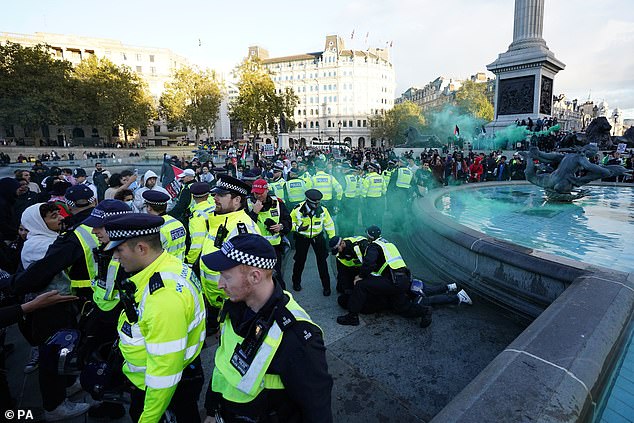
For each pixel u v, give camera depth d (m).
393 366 3.39
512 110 26.09
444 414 1.70
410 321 4.25
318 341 1.61
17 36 64.12
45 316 2.98
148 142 70.44
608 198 10.48
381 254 4.30
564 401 1.74
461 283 5.04
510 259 4.25
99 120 53.12
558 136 24.38
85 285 3.14
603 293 2.94
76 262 3.06
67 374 2.72
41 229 3.46
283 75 110.75
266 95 51.97
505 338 3.83
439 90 114.00
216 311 3.80
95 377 2.39
